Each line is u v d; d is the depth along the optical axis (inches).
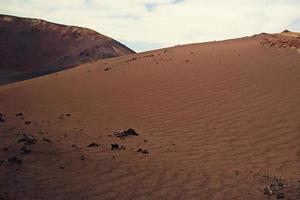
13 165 341.7
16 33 4407.0
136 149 448.1
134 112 637.9
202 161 417.1
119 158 401.4
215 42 1221.7
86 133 522.9
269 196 317.1
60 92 832.3
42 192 295.4
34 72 3031.5
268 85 696.4
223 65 839.7
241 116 580.7
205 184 343.6
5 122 557.9
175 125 564.4
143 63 984.3
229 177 365.7
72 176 334.6
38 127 537.6
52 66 3774.6
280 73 751.1
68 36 4431.6
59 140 457.4
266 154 447.5
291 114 570.6
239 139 498.9
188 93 701.9
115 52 4138.8
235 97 658.2
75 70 1164.5
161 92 725.3
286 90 665.0
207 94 685.3
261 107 607.2
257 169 397.1
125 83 819.4
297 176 376.8
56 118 624.1
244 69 796.6
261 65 814.5
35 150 386.0
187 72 821.9
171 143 483.2
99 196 300.2
